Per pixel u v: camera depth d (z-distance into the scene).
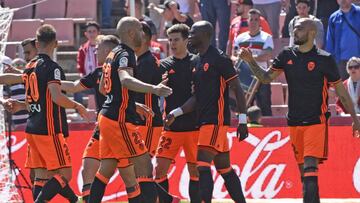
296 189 31.64
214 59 24.52
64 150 24.78
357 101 34.78
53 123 24.55
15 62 33.31
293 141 24.88
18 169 29.33
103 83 23.05
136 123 23.59
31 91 24.55
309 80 24.20
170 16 41.62
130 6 39.28
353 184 31.52
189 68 26.09
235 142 32.06
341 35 38.31
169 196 25.81
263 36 37.75
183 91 26.06
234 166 32.03
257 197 31.84
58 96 24.11
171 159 26.36
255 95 36.66
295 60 24.38
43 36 24.50
